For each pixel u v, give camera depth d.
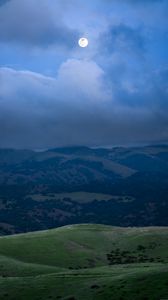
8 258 118.94
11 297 70.94
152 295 58.47
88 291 66.06
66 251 142.62
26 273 101.69
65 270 105.00
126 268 93.56
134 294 60.28
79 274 83.88
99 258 141.75
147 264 100.81
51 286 72.62
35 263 125.88
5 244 139.75
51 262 129.25
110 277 71.81
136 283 64.19
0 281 81.00
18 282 78.12
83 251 145.50
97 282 69.62
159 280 63.22
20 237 154.62
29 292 71.56
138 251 147.38
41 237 154.00
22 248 137.88
